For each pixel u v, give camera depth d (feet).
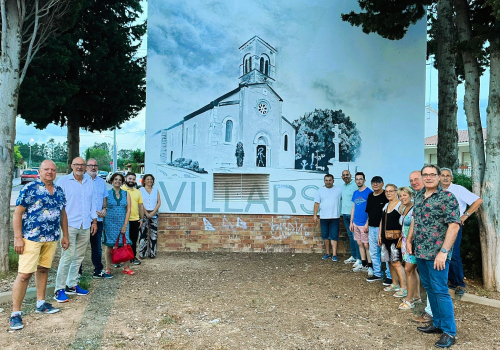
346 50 29.35
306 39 29.27
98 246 21.24
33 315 15.49
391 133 29.43
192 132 28.91
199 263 25.39
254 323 15.19
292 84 29.25
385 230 18.52
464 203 18.22
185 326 14.74
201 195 28.78
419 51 29.43
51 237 14.93
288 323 15.26
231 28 29.04
